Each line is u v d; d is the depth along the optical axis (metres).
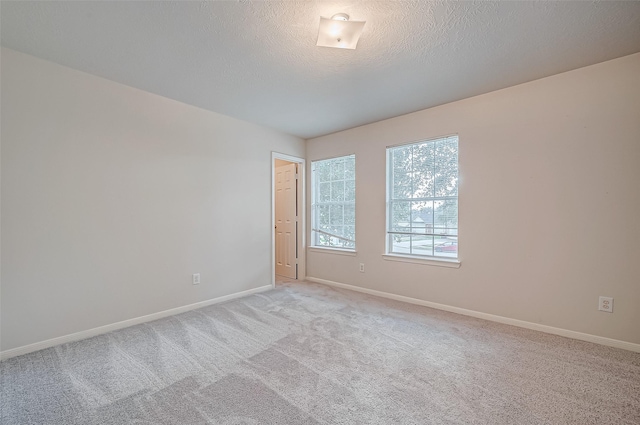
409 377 1.94
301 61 2.36
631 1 1.67
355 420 1.54
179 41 2.09
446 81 2.71
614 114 2.34
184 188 3.28
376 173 3.91
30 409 1.63
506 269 2.87
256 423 1.52
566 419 1.55
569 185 2.54
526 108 2.75
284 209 5.14
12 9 1.74
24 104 2.27
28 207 2.30
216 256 3.58
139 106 2.92
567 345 2.39
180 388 1.82
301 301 3.62
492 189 2.95
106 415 1.58
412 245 3.62
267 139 4.21
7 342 2.20
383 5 1.72
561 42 2.09
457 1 1.68
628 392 1.77
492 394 1.76
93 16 1.82
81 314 2.55
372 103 3.25
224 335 2.60
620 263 2.33
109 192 2.72
